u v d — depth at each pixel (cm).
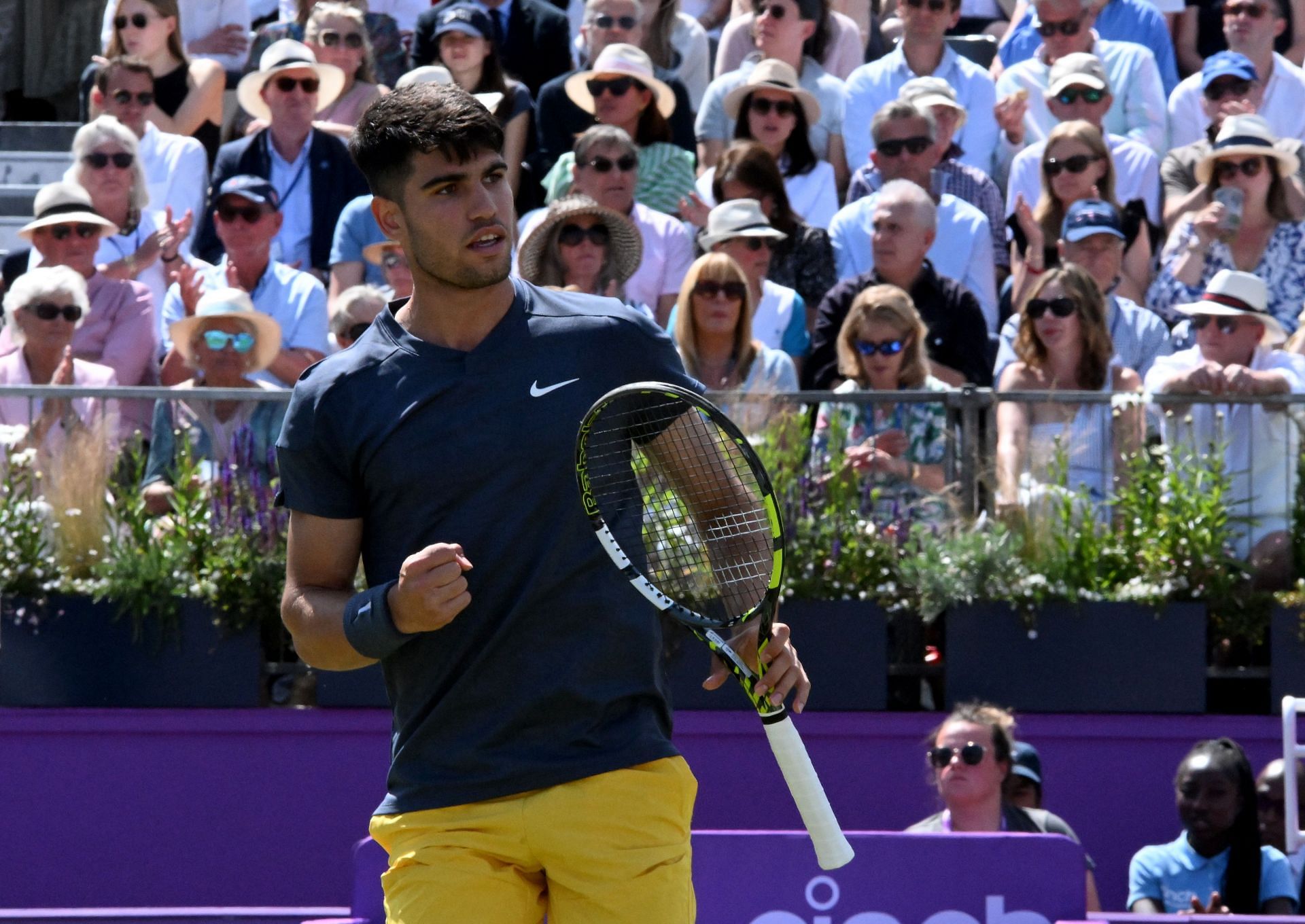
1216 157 3014
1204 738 2214
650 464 1081
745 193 3000
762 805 2231
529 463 1006
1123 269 3083
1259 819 2094
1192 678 2216
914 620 2289
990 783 1958
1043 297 2441
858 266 3027
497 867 1023
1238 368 2325
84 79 3825
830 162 3494
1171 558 2230
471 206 987
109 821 2223
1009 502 2266
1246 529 2277
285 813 2233
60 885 2217
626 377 1043
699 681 2241
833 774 2233
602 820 1005
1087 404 2283
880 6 4081
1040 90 3553
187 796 2230
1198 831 1988
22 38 4331
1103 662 2219
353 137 1018
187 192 3419
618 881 1007
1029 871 1516
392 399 1016
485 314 1029
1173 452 2269
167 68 3609
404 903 1030
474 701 1015
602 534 991
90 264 2798
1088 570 2233
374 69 3544
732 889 1519
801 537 2248
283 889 2227
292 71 3216
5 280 3114
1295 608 2206
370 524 1041
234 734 2234
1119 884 2216
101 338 2769
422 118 983
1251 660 2262
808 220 3303
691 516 1085
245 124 3647
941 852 1520
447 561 936
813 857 1520
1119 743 2219
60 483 2264
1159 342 2819
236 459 2273
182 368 2603
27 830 2217
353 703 2244
